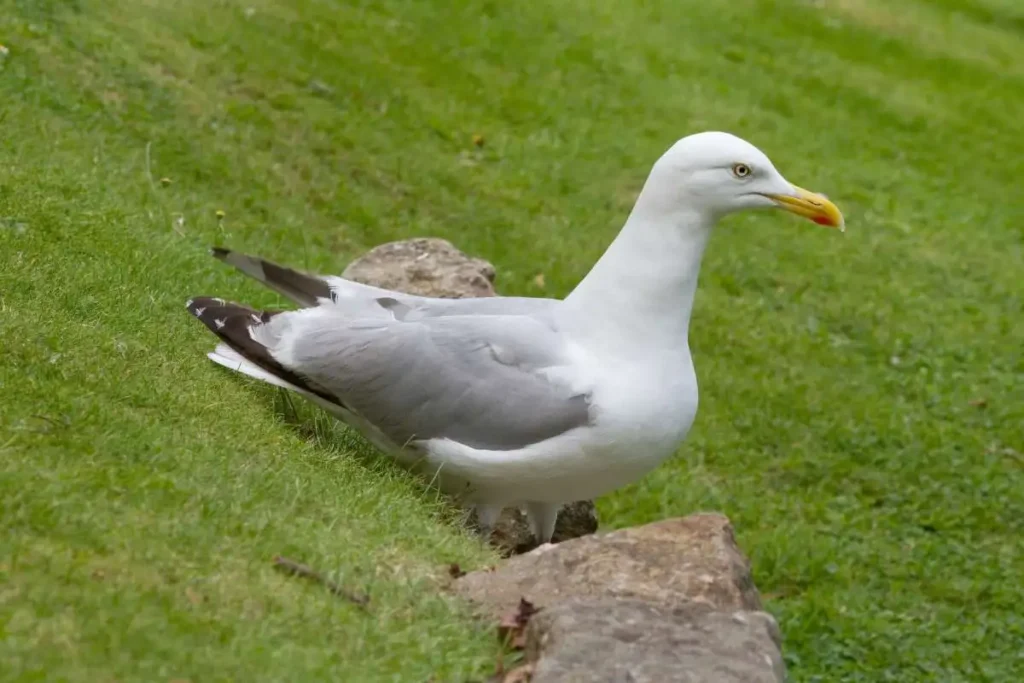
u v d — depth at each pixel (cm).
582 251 1554
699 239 730
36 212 885
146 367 704
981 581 1173
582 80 1994
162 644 456
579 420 707
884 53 2644
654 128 1930
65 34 1398
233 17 1683
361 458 741
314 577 534
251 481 606
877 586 1150
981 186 2177
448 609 541
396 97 1714
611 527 1123
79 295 772
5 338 666
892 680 997
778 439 1352
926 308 1722
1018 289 1839
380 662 494
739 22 2523
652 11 2391
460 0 2069
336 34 1788
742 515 1209
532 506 779
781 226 1850
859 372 1532
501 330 728
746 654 505
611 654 496
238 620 487
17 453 553
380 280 973
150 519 533
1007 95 2611
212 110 1455
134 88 1388
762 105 2198
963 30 2953
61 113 1241
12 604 453
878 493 1304
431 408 720
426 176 1576
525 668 503
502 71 1923
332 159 1512
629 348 717
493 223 1542
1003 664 1041
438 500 731
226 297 934
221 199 1303
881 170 2117
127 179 1166
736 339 1519
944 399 1502
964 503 1304
